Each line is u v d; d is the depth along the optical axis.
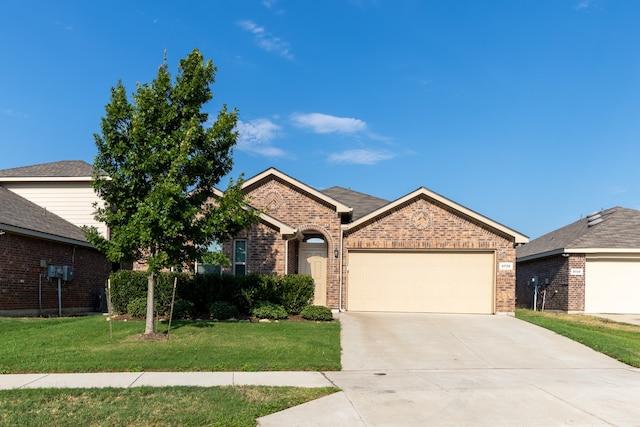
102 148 11.31
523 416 6.36
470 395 7.38
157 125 11.30
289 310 15.42
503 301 16.72
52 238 17.52
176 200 10.81
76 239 19.14
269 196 17.58
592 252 20.33
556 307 21.80
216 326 12.98
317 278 18.06
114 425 5.74
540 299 23.86
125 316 14.77
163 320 14.12
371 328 13.63
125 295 15.27
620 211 23.08
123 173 11.03
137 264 17.08
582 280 20.44
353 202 20.53
